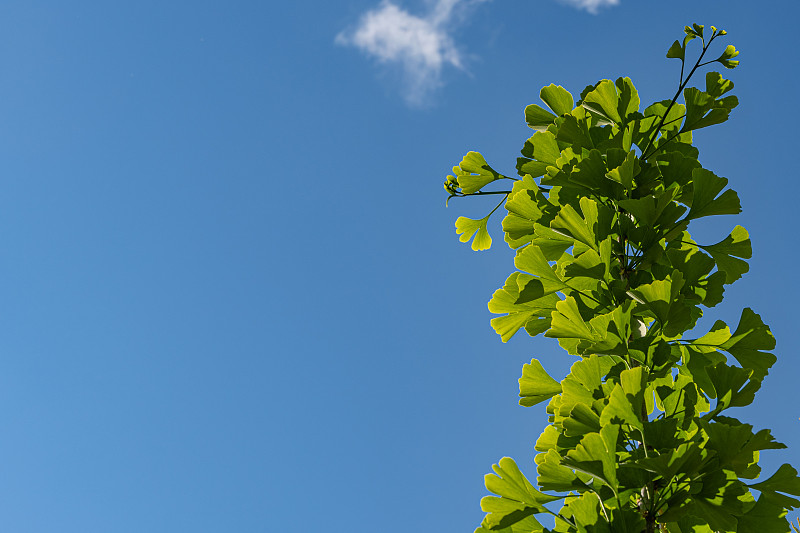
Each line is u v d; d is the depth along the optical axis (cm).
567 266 337
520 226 395
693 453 277
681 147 386
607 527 301
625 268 352
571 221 347
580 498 302
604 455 295
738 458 278
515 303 363
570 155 391
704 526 322
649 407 325
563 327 337
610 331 314
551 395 359
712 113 381
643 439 295
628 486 302
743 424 272
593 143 395
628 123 390
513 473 322
